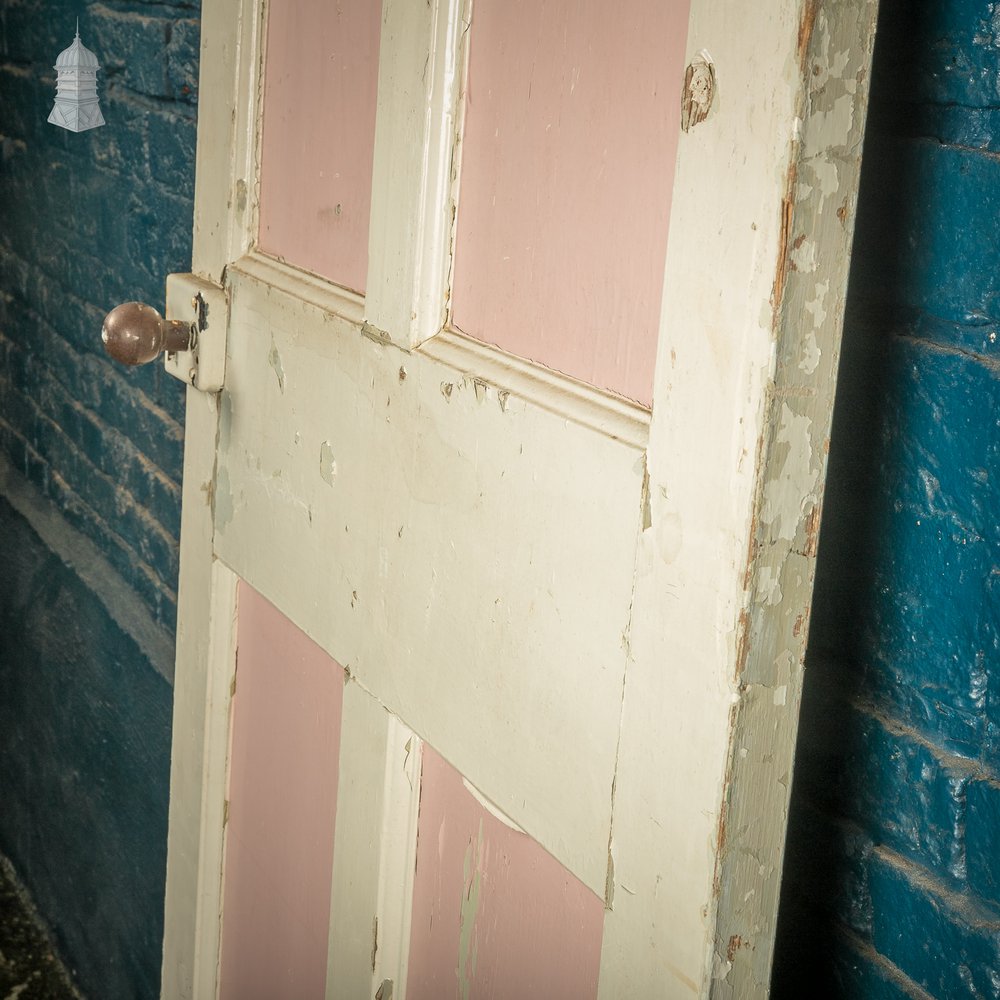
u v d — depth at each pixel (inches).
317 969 53.1
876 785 37.5
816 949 39.7
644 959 33.7
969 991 35.4
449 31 38.6
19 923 102.7
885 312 35.5
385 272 42.4
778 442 28.9
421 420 41.2
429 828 45.3
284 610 51.4
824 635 38.4
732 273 29.0
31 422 99.4
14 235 99.2
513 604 37.7
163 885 80.5
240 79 51.1
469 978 43.4
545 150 35.9
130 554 84.3
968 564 34.3
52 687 95.0
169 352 55.9
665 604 31.9
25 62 93.6
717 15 28.7
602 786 34.9
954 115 33.2
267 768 56.1
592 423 34.1
